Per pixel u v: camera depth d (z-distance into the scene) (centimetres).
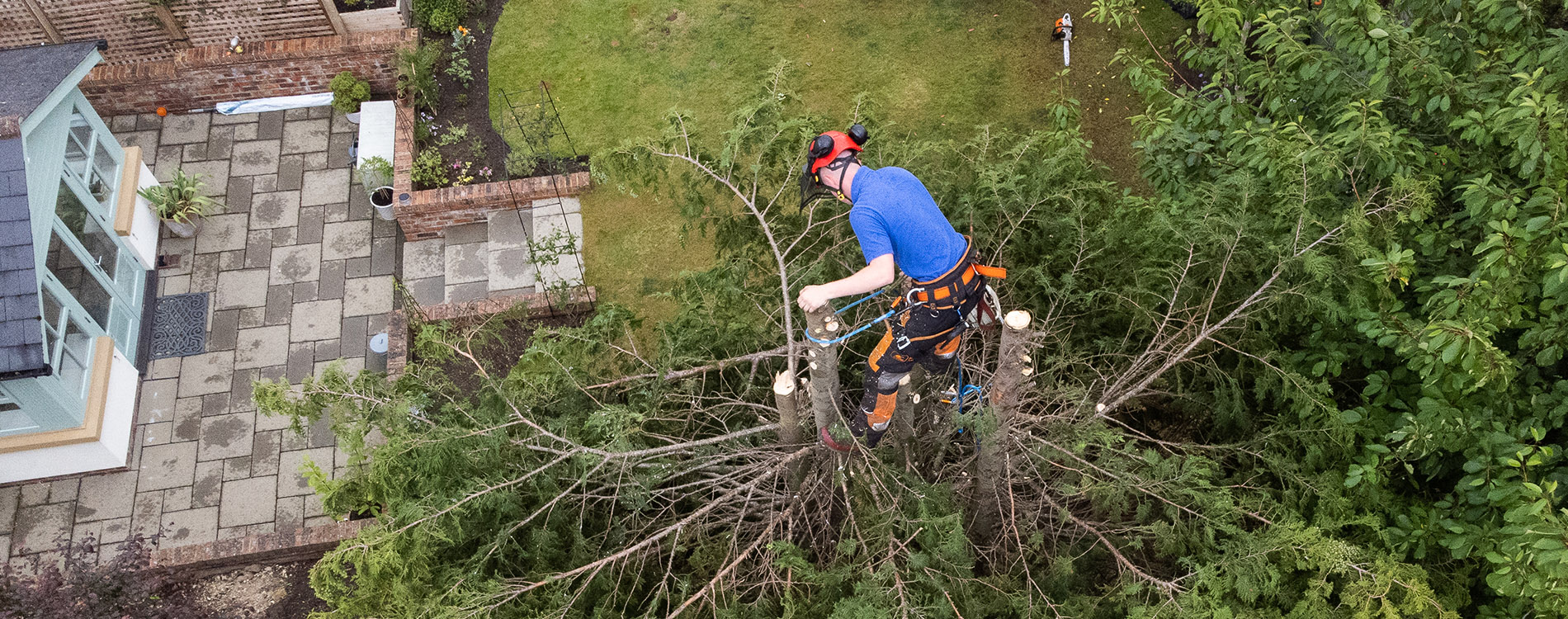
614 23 1330
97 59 1065
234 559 936
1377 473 469
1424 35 551
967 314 430
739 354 659
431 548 499
